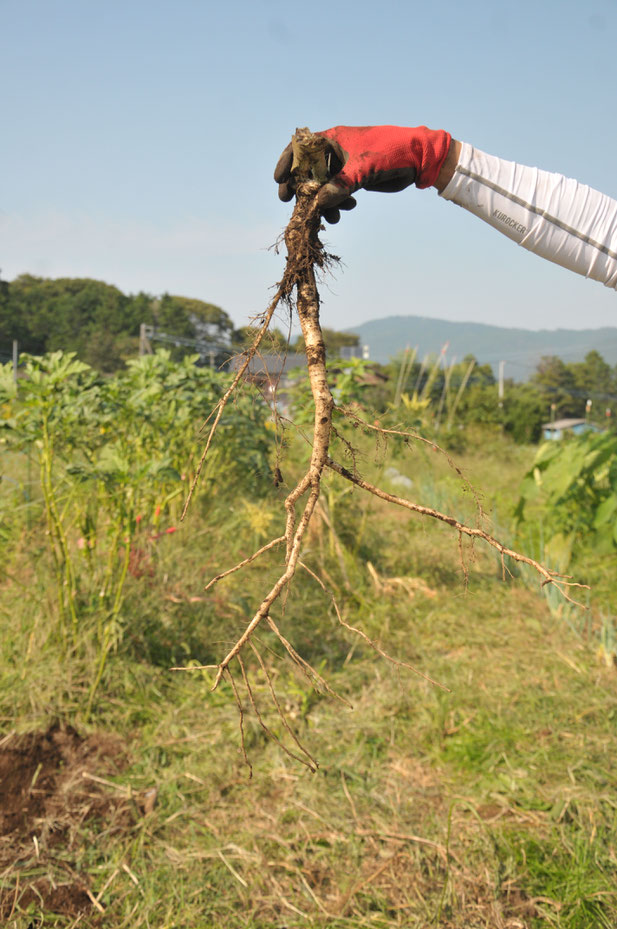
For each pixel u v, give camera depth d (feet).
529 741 9.91
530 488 18.90
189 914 6.83
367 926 6.75
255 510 14.48
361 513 19.53
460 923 6.79
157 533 12.81
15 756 8.84
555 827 8.06
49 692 9.76
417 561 17.21
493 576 16.94
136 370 13.94
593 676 11.95
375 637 13.10
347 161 5.14
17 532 13.28
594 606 15.33
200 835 7.97
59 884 7.14
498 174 5.03
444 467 31.45
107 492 10.85
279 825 8.13
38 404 9.86
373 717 10.35
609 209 4.98
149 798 8.41
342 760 9.32
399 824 8.15
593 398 173.58
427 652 12.76
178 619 11.85
